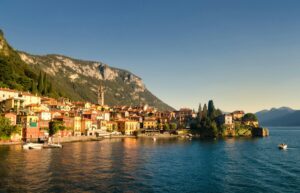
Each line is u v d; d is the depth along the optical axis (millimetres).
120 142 197875
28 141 162125
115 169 88750
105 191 64562
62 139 183125
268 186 72062
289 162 111500
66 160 103188
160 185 71062
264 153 142125
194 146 177375
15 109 186625
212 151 148125
